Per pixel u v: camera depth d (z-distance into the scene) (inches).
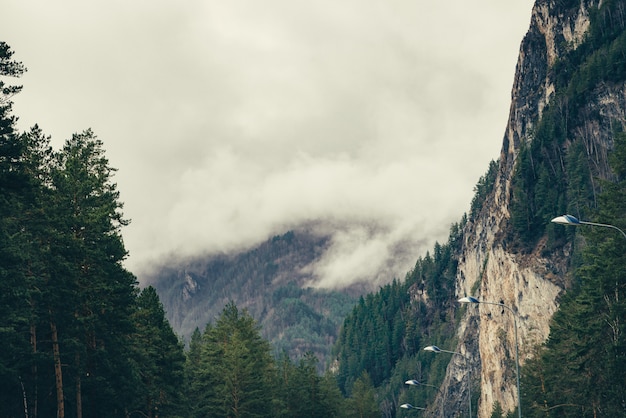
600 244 1893.5
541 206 6082.7
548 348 2723.9
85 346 1825.8
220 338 3366.1
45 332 1865.2
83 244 1841.8
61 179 1861.5
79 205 1919.3
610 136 5876.0
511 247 6072.8
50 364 1797.5
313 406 4170.8
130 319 2071.9
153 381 2404.0
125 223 2044.8
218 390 3046.3
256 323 3560.5
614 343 1774.1
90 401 1975.9
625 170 1911.9
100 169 2020.2
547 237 5812.0
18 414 1915.6
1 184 1419.8
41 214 1802.4
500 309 6082.7
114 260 2060.8
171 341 2566.4
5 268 1519.4
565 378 2330.2
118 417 2273.6
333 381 5733.3
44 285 1795.0
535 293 5561.0
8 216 1697.8
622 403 1865.2
